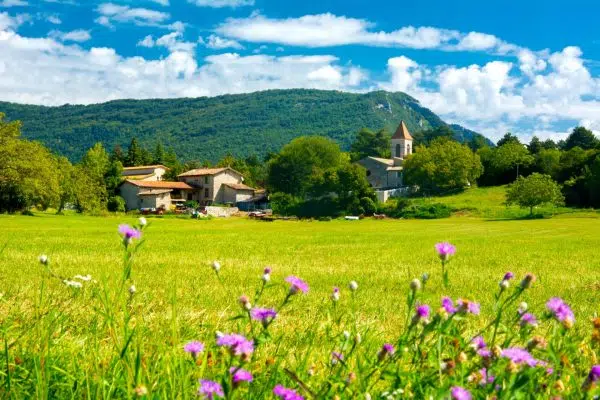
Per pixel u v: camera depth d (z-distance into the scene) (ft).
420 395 8.82
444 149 409.69
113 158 648.79
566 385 9.41
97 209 317.42
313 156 449.48
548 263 69.72
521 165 430.61
